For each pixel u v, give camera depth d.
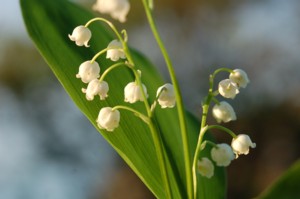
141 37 1.26
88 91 0.31
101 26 0.37
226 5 1.25
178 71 1.24
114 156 1.17
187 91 1.22
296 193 0.32
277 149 1.12
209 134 0.38
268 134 1.13
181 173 0.35
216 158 0.33
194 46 1.26
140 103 0.36
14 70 1.27
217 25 1.26
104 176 1.16
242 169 1.10
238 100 1.14
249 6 1.26
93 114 0.33
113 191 1.14
